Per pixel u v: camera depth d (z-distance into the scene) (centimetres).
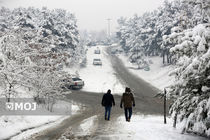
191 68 687
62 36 4581
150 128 942
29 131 980
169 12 4991
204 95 742
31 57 1347
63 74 1606
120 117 1329
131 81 3769
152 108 1769
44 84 1455
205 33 669
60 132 937
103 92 2794
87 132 918
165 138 793
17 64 1180
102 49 10538
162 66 5175
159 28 5247
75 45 5206
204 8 829
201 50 665
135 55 5903
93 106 1816
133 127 972
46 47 1490
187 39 730
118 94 2634
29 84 1270
